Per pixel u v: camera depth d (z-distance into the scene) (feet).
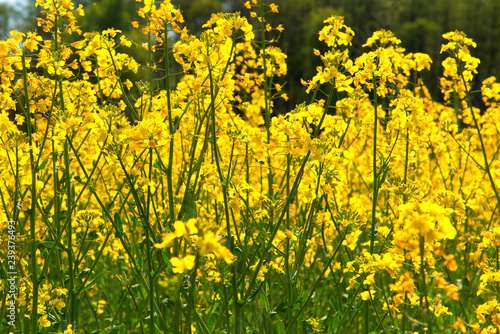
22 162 11.20
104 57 12.36
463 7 84.89
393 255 9.16
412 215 6.86
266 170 13.64
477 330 9.13
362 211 14.98
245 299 9.82
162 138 9.57
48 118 10.61
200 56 10.32
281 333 10.31
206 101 12.11
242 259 11.05
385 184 13.17
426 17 76.48
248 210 10.34
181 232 6.39
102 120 9.70
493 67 88.17
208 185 11.02
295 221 13.55
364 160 19.31
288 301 10.69
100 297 15.55
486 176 19.20
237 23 10.18
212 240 6.35
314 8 67.26
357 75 11.41
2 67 10.81
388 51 12.34
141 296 12.35
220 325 11.33
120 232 10.01
